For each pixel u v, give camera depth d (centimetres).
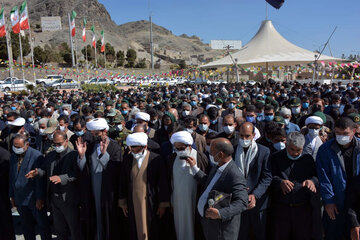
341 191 321
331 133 455
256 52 2092
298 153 326
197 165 369
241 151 349
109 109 745
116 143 402
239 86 1519
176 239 377
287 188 317
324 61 1944
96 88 2914
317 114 494
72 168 382
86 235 385
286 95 1059
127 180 366
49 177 384
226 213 273
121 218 386
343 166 322
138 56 9056
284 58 1953
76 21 9775
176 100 1065
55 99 1212
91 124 382
